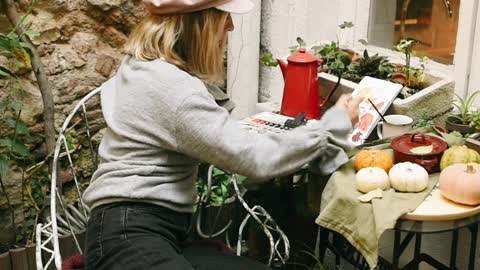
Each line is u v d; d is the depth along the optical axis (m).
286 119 2.16
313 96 2.19
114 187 1.59
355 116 1.76
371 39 2.69
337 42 2.64
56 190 1.98
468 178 1.61
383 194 1.65
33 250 2.28
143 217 1.58
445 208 1.61
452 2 2.34
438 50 2.45
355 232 1.64
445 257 2.21
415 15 2.51
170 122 1.52
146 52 1.60
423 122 2.14
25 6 2.31
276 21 2.71
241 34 2.69
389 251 2.38
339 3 2.71
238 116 2.83
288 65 2.19
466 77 2.31
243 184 2.36
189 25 1.58
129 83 1.59
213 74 1.65
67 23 2.41
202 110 1.52
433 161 1.77
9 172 2.42
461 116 2.18
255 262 1.72
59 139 1.93
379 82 2.22
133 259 1.52
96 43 2.50
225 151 1.53
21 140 2.40
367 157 1.75
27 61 2.21
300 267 2.42
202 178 2.31
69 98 2.47
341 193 1.68
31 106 2.39
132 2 2.50
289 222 2.39
